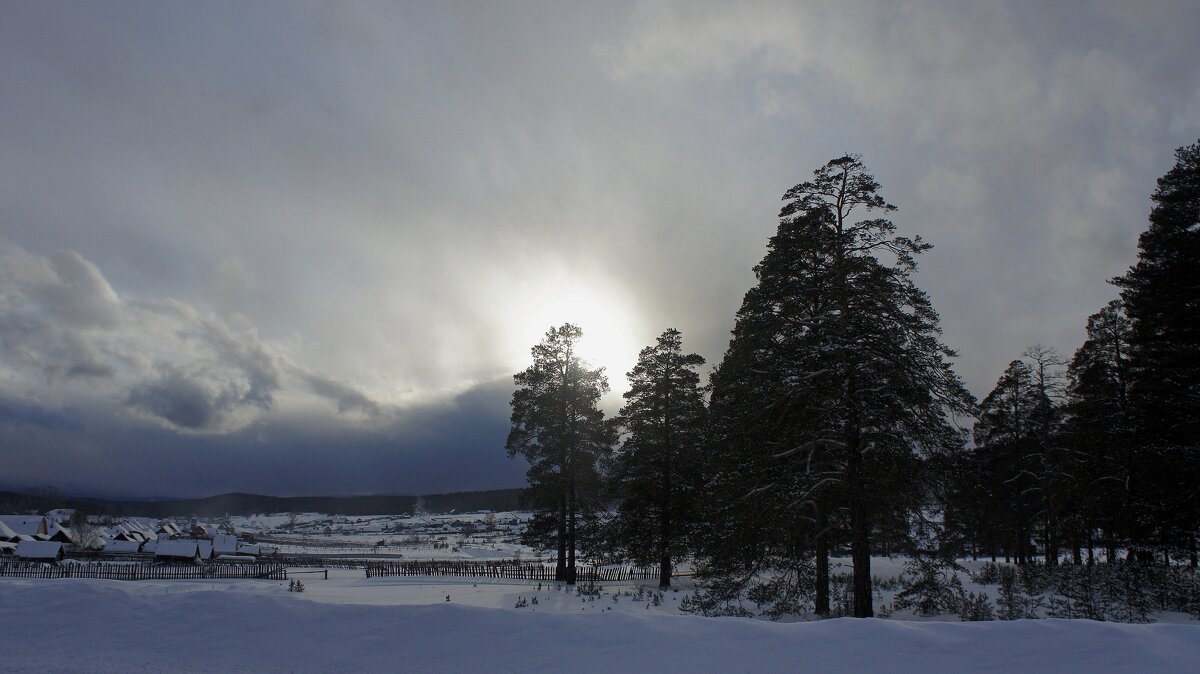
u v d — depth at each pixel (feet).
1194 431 73.41
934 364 61.52
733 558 70.64
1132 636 29.14
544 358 134.72
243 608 40.37
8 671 32.94
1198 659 27.35
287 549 401.08
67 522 431.02
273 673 32.22
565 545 133.08
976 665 28.12
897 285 62.85
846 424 59.88
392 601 91.71
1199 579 73.97
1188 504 73.26
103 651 35.86
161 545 251.19
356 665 32.89
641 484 119.85
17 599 43.42
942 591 60.54
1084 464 103.30
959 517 63.16
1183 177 79.30
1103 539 88.48
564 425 130.31
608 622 35.29
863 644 30.83
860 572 60.44
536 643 33.76
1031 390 123.24
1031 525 130.11
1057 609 64.59
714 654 30.96
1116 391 100.22
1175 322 75.36
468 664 32.04
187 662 33.96
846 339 61.67
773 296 68.64
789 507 63.16
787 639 32.01
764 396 65.62
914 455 60.23
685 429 119.75
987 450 126.11
